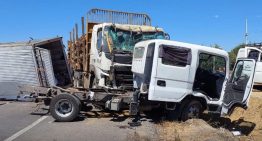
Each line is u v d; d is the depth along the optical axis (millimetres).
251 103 15133
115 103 11305
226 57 11586
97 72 14102
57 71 18141
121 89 12211
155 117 12359
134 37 13992
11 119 11492
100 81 13648
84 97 11484
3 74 16172
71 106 11227
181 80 10922
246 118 13688
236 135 11000
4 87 16000
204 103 11484
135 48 11922
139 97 11211
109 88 12258
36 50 16156
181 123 10930
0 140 8828
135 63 11719
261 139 10633
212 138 9531
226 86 11500
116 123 11219
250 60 11148
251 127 12188
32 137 9180
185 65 10938
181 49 10891
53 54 17953
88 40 15500
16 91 15891
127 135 9539
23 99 15656
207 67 11672
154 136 9492
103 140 9047
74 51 18922
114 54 13148
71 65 20016
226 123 12602
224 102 11516
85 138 9203
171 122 11102
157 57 10680
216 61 11570
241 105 11242
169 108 11094
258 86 22141
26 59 16094
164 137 9523
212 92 11734
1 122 11016
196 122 10758
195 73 11086
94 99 11492
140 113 12797
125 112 12969
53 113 11203
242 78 11461
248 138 10703
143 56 11039
